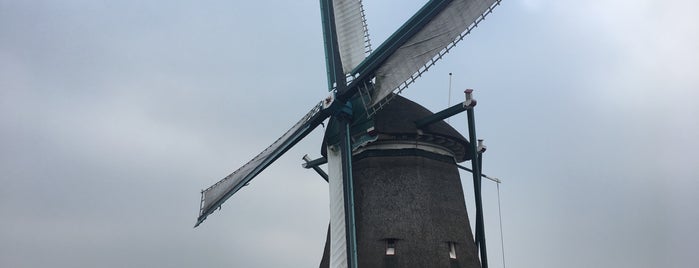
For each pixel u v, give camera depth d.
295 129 20.36
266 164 20.94
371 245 18.03
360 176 19.23
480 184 18.73
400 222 18.14
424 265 17.50
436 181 19.09
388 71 18.30
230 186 21.91
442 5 17.38
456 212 19.19
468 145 20.27
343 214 18.41
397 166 18.89
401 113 19.44
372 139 18.69
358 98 19.23
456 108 18.22
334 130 19.92
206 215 22.17
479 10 16.53
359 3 20.73
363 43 20.11
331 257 18.30
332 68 20.17
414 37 17.92
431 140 19.36
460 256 18.34
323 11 21.38
